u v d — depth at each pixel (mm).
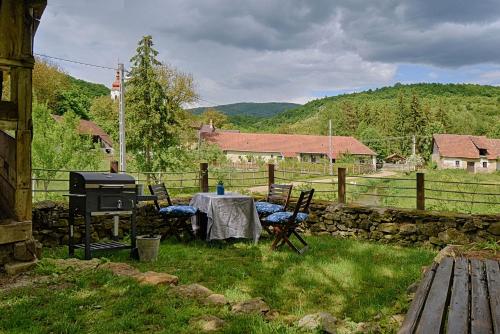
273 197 8867
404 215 7980
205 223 7840
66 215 7234
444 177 25656
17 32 4746
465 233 7477
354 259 6477
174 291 3908
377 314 3973
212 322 3227
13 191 4867
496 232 7258
